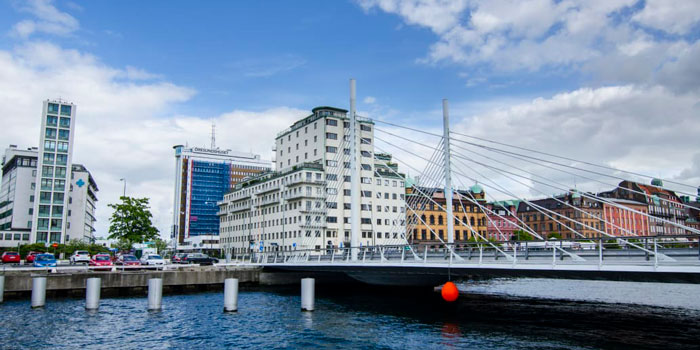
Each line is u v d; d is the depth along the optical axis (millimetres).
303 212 106750
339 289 62812
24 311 37906
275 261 60969
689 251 29406
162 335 30188
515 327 33375
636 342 28297
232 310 39344
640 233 142875
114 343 28031
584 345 27672
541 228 149875
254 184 131625
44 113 130500
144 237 78938
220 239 148375
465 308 43094
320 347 27609
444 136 51938
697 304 46000
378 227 115062
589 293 57719
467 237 136500
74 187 152000
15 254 72875
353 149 56000
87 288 39312
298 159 123125
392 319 36844
